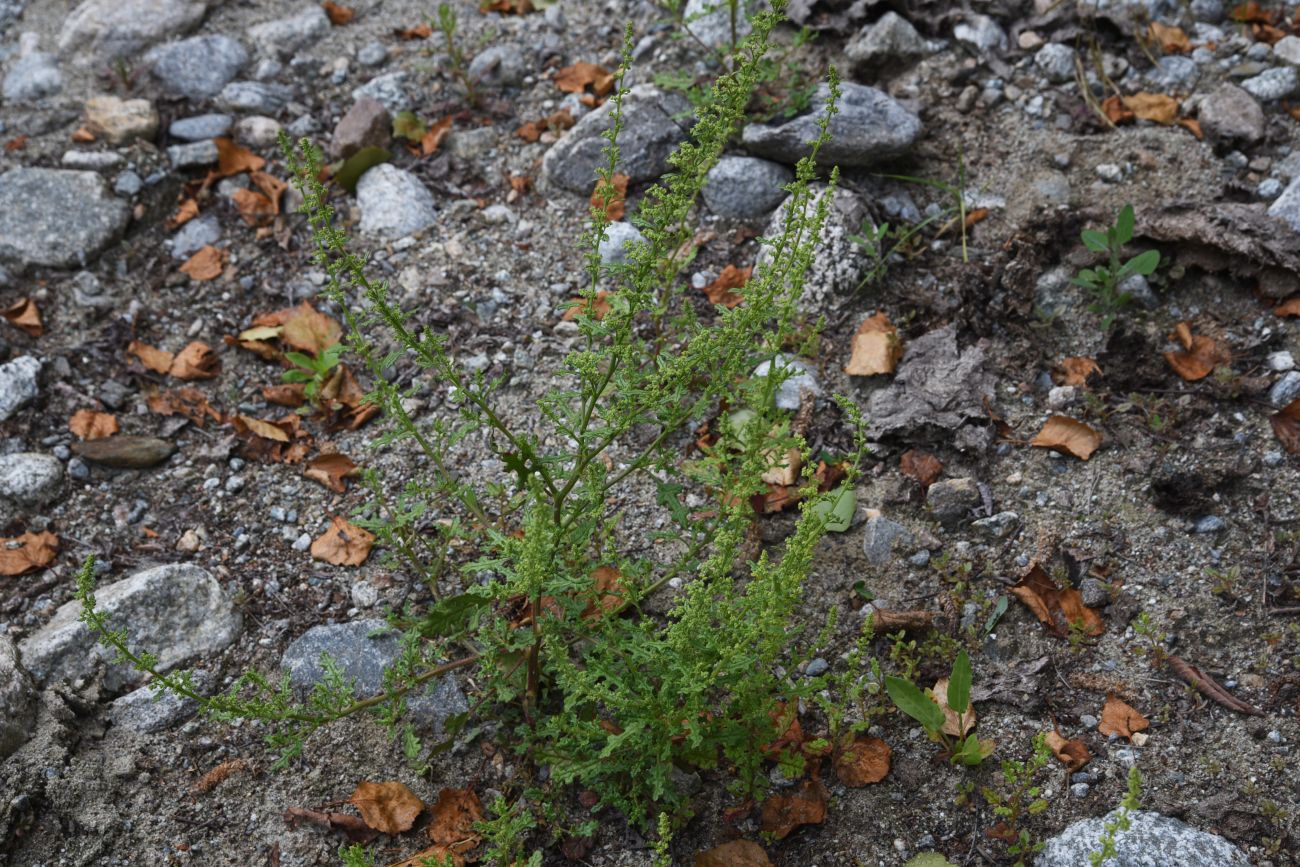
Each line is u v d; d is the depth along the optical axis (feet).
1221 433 4.43
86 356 4.79
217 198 5.16
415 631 3.87
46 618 4.27
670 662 3.72
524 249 4.97
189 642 4.19
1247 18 5.28
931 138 5.09
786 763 3.87
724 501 3.97
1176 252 4.73
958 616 4.18
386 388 3.92
